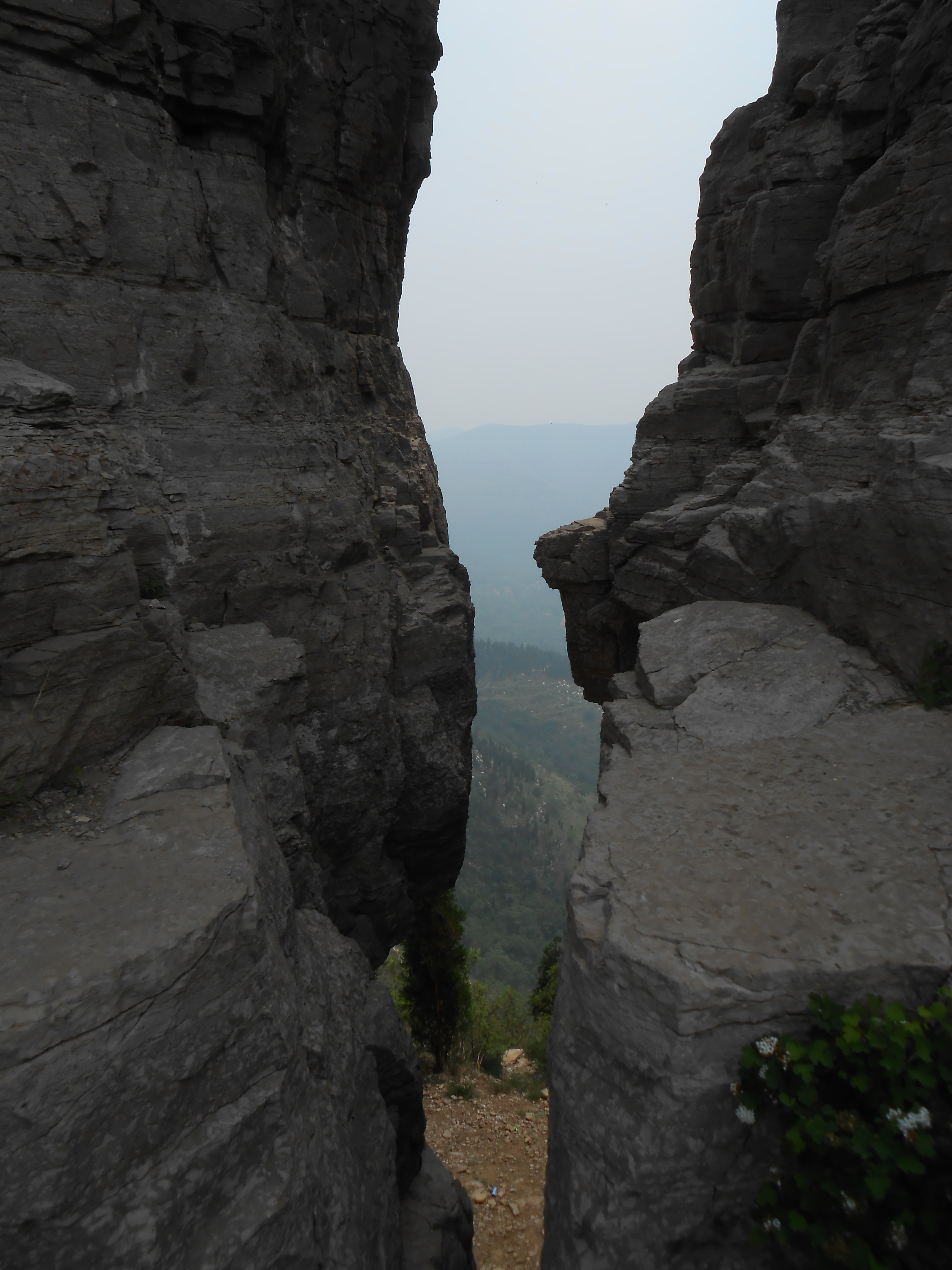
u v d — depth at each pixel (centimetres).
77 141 822
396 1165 782
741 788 511
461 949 1659
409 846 1342
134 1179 368
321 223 1198
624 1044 374
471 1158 1216
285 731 864
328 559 1073
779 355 1202
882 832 445
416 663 1299
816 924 376
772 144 1198
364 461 1319
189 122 952
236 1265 395
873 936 363
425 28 1312
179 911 408
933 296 733
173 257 912
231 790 544
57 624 520
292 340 1091
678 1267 365
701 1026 346
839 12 1163
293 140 1126
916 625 598
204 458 927
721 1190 360
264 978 446
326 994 650
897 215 774
